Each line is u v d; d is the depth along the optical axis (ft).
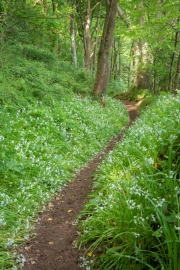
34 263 13.07
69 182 22.81
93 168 26.25
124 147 24.38
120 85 126.21
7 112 29.73
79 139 31.94
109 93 114.01
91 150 30.89
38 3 61.98
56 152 26.63
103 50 55.52
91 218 15.52
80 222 16.52
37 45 59.88
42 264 13.01
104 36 55.26
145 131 24.86
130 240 12.46
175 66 72.13
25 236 14.90
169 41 57.16
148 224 11.86
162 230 11.59
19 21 37.68
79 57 96.68
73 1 75.51
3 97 31.19
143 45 78.64
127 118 56.34
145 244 12.09
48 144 26.68
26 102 33.83
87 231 14.52
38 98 36.81
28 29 44.29
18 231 15.31
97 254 13.47
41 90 38.01
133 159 20.85
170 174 13.98
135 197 14.69
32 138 26.32
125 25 79.97
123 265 11.98
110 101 65.41
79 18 90.48
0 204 16.53
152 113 35.53
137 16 61.77
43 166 22.40
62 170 23.38
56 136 29.68
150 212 12.96
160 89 98.84
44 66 52.06
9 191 18.42
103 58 55.67
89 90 55.83
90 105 48.49
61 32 46.73
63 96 43.16
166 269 10.36
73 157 27.27
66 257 13.50
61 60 64.23
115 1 53.72
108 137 38.37
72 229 15.98
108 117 48.11
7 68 38.63
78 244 14.44
